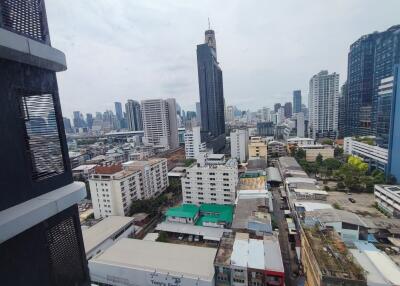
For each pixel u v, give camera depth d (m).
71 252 4.36
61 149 4.35
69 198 4.14
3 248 3.13
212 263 25.97
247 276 22.88
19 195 3.43
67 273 4.25
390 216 39.47
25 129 3.64
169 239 37.88
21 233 3.38
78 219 4.56
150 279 24.95
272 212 42.66
